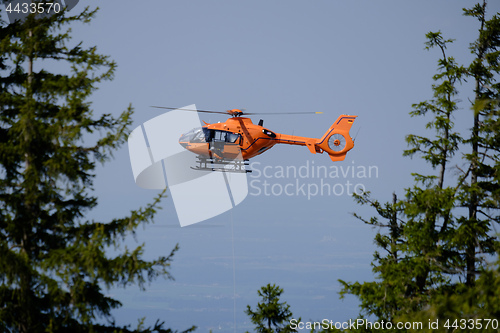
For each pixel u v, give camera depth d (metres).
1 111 56.88
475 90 77.88
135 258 48.94
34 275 50.84
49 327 50.59
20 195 53.78
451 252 75.00
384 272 73.88
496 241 73.81
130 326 54.53
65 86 53.34
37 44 56.28
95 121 52.88
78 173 53.47
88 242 51.28
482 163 76.06
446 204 72.06
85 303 51.53
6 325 52.72
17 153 52.56
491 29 78.81
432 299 67.44
